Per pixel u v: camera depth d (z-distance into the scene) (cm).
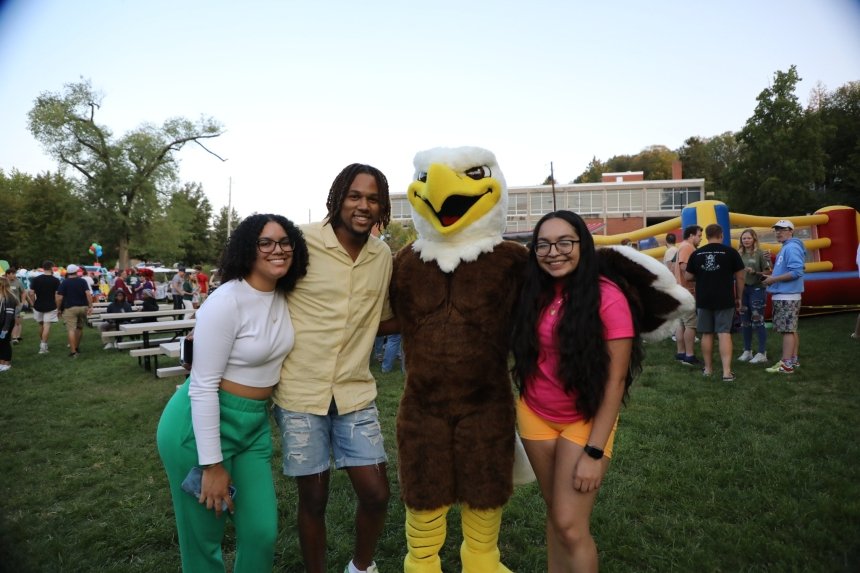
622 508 300
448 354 213
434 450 210
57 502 335
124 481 363
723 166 6397
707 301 580
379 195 212
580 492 192
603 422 188
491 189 230
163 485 356
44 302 930
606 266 206
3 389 646
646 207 4131
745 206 2783
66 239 3028
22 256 3550
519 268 226
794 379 573
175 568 260
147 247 3111
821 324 948
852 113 3300
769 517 283
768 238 1165
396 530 292
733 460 358
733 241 991
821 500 296
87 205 2975
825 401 489
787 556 250
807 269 1051
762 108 2728
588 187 4156
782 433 409
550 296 200
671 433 416
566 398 196
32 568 260
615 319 189
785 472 337
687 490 320
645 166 6869
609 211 4162
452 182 218
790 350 595
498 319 217
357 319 215
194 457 188
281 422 212
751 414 456
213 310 186
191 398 184
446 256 224
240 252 191
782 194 2600
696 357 715
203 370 184
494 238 234
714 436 407
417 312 224
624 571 247
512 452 214
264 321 197
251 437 202
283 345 204
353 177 209
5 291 776
